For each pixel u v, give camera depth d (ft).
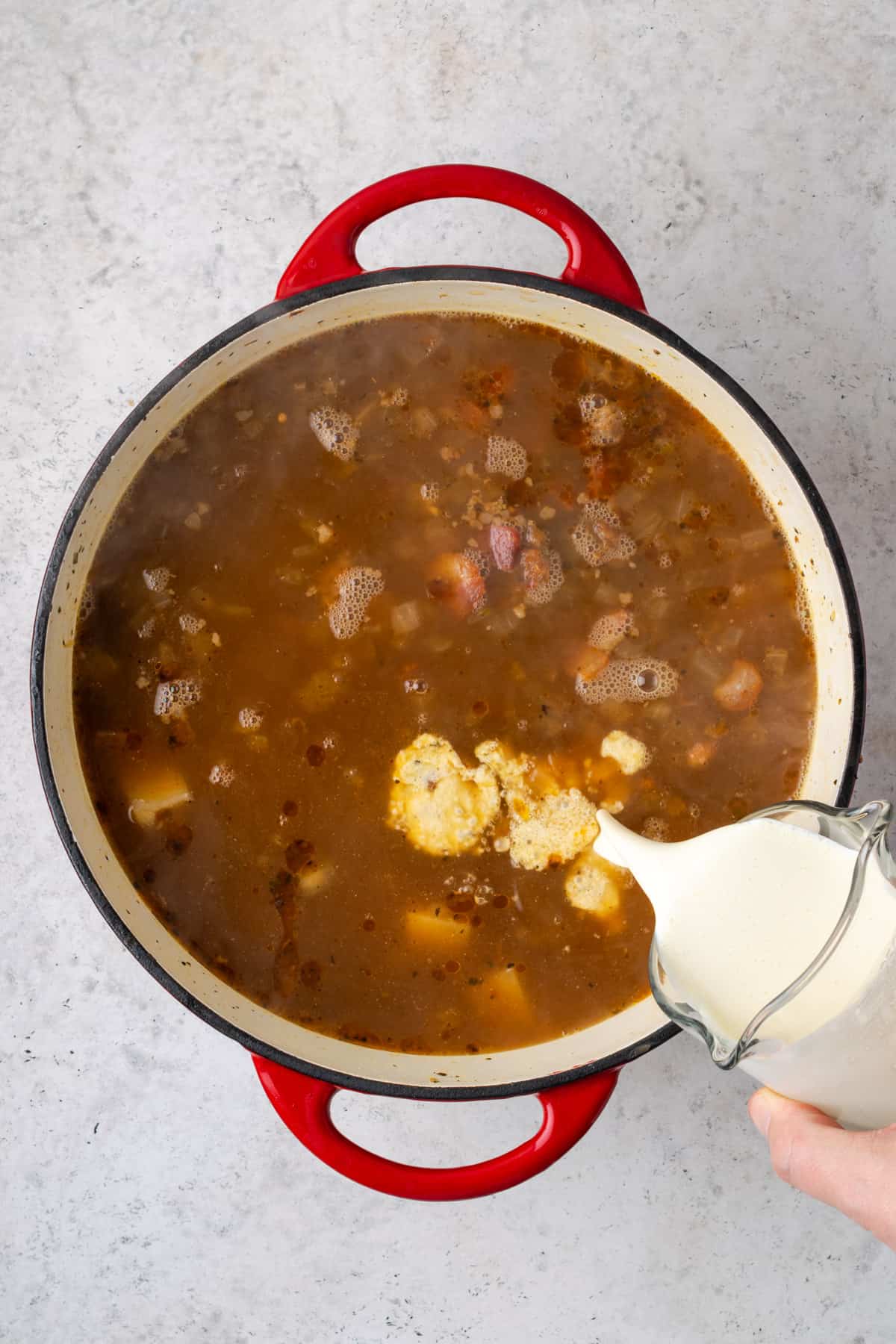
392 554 1.67
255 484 1.66
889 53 1.91
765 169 1.90
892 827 1.86
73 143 1.89
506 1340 1.91
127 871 1.64
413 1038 1.64
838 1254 1.92
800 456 1.89
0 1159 1.90
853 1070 1.32
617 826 1.51
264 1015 1.62
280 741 1.66
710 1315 1.92
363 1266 1.91
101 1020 1.89
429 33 1.90
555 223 1.60
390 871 1.65
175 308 1.88
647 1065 1.92
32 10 1.89
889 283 1.90
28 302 1.88
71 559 1.59
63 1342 1.90
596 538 1.67
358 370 1.66
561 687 1.67
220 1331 1.90
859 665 1.57
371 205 1.59
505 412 1.66
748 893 1.37
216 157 1.89
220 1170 1.90
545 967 1.65
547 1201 1.92
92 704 1.65
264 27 1.89
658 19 1.90
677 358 1.61
